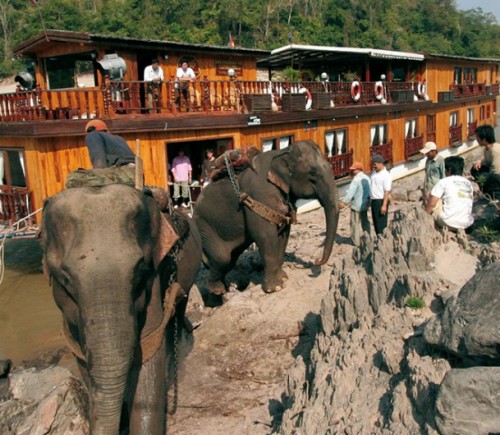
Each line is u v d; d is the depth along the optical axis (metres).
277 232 8.88
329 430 4.25
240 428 5.32
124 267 3.48
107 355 3.32
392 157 23.86
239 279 10.11
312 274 9.50
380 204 10.46
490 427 3.38
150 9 64.12
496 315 3.64
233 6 64.62
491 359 3.69
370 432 3.99
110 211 3.64
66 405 5.34
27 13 65.44
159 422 4.32
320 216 17.08
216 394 6.08
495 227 7.04
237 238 9.15
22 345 8.47
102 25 62.34
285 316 7.88
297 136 17.61
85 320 3.38
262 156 9.06
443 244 6.02
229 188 8.98
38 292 11.02
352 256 6.75
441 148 29.31
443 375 3.92
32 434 5.12
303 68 28.19
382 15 85.75
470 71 34.59
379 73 27.77
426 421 3.72
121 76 13.18
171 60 16.17
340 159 19.67
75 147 12.03
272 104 16.52
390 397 4.20
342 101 20.64
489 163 8.11
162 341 4.43
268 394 5.97
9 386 6.28
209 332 7.60
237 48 17.70
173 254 4.96
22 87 15.82
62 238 3.63
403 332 4.75
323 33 70.12
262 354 6.98
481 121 36.03
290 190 8.93
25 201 11.85
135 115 13.25
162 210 4.87
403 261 5.64
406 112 24.86
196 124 13.87
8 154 12.35
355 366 4.73
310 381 5.26
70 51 15.05
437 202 6.54
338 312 5.88
